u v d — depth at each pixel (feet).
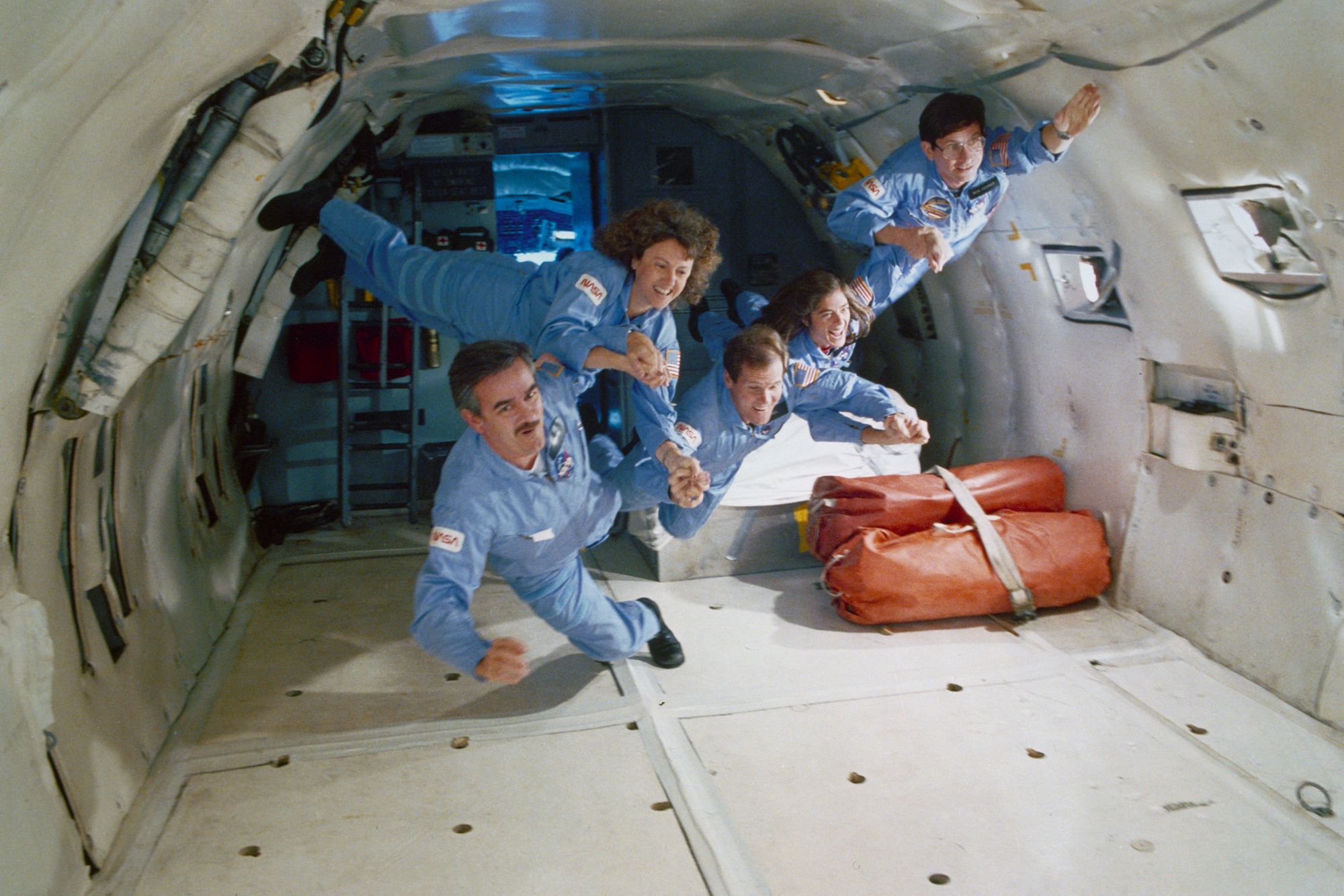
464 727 11.58
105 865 8.94
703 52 13.65
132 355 8.76
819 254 21.52
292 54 8.69
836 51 13.01
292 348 19.74
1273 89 8.85
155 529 12.69
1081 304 14.56
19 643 7.72
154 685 11.40
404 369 20.26
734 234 21.07
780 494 16.60
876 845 9.21
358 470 20.95
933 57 12.00
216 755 10.94
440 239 20.29
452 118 19.63
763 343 11.02
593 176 22.11
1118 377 14.46
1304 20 7.93
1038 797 9.96
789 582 16.31
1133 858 9.01
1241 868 8.84
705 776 10.42
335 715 11.96
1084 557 14.52
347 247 11.87
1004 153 12.16
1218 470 12.79
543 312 10.62
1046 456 16.62
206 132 8.64
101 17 5.12
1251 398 11.93
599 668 13.15
